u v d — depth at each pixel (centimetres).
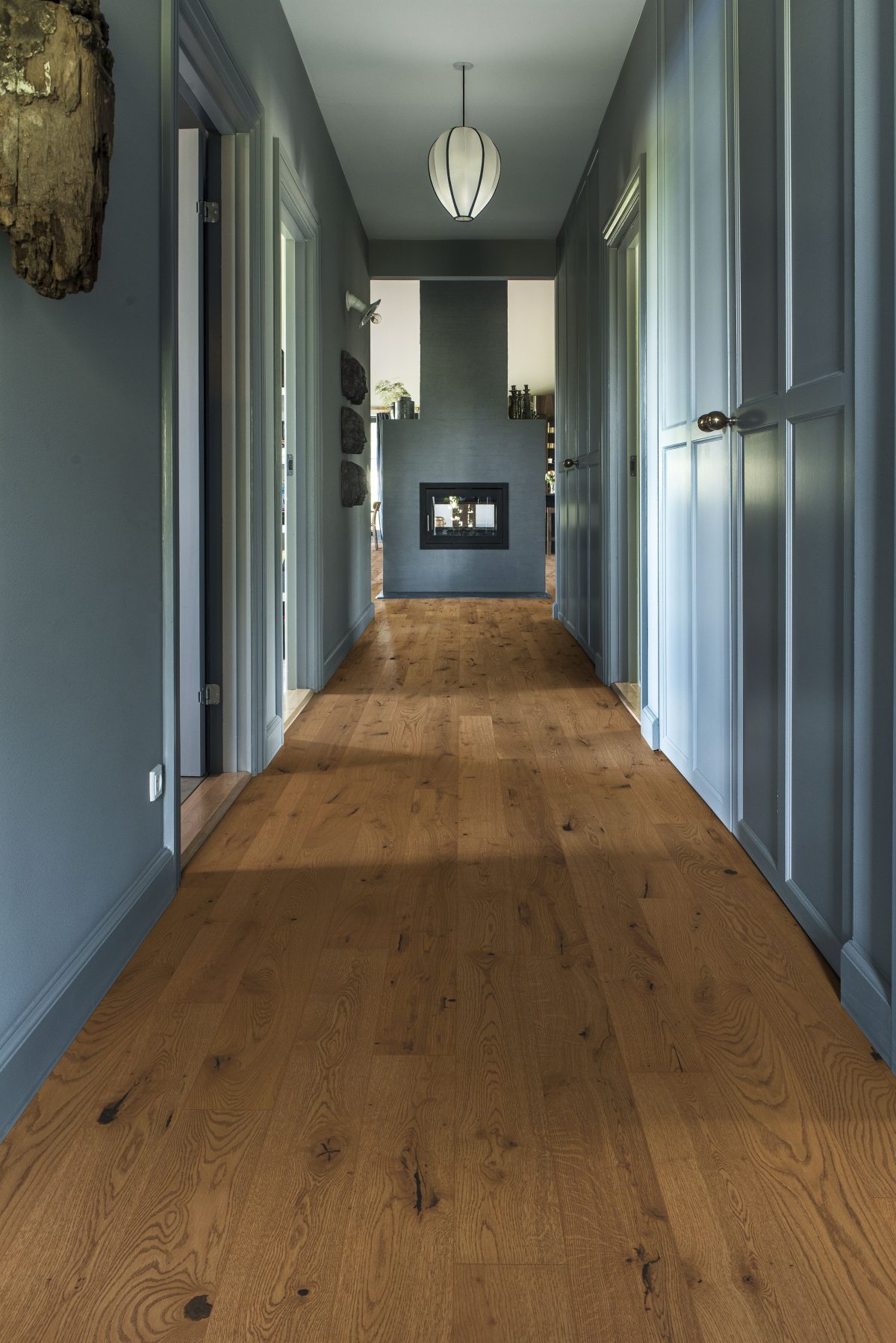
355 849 276
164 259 227
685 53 324
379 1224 131
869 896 178
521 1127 152
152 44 218
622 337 493
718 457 286
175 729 239
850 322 180
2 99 133
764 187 236
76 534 177
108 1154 145
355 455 647
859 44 172
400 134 538
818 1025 182
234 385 323
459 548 957
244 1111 156
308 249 477
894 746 163
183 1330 114
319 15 403
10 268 149
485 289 933
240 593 334
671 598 359
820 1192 137
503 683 519
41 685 162
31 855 160
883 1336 113
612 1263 124
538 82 472
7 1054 150
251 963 207
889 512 165
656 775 348
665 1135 150
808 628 210
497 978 201
